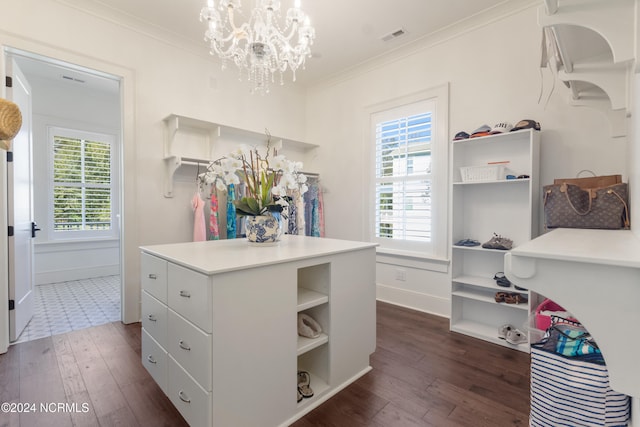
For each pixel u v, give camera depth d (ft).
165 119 9.86
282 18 8.88
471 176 8.34
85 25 8.45
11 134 2.36
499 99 8.63
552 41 4.62
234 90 11.78
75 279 14.83
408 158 10.71
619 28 2.62
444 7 8.47
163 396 5.67
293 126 13.88
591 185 6.18
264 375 4.60
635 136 3.49
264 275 4.58
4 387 5.91
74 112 14.89
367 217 12.00
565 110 7.57
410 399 5.57
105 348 7.61
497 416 5.10
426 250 10.33
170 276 4.97
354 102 12.46
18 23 7.48
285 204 6.55
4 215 7.34
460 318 9.12
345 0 8.17
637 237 3.22
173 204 10.19
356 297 6.22
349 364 6.08
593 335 2.12
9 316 7.83
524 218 8.16
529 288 2.31
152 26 9.46
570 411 3.62
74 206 14.99
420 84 10.39
